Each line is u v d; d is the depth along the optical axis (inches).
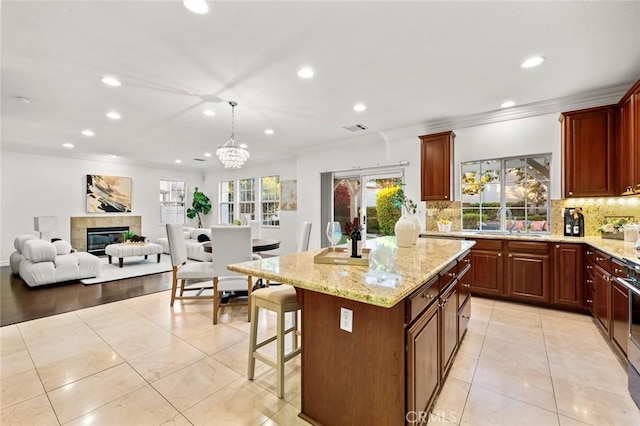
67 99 140.7
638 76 118.6
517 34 91.0
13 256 206.1
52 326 117.9
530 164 159.2
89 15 81.5
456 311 91.2
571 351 97.8
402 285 54.0
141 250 236.2
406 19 84.0
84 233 286.8
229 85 126.3
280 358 74.5
